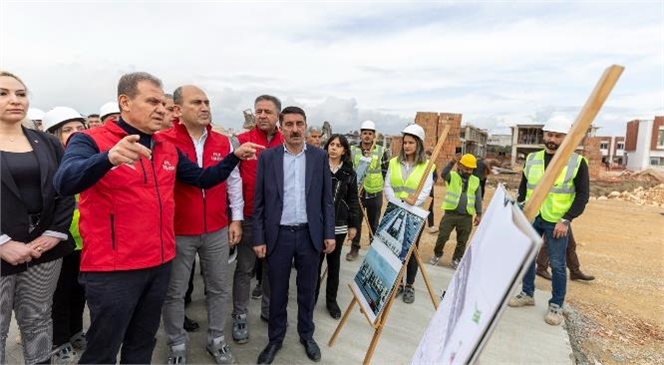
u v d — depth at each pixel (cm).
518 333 355
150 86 210
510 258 102
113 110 401
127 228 205
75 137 202
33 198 225
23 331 236
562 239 373
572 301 453
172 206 234
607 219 1081
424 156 411
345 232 378
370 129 562
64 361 279
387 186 432
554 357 318
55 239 233
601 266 619
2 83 217
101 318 207
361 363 302
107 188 200
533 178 393
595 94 111
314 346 304
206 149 287
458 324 130
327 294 388
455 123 1778
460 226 539
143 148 176
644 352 343
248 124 494
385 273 283
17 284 227
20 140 227
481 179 736
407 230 276
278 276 292
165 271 231
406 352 321
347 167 381
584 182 358
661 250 738
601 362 325
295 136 287
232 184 301
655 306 454
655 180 2112
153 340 241
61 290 280
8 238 214
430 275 504
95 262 203
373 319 273
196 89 271
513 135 3381
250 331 342
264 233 294
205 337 328
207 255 283
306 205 291
